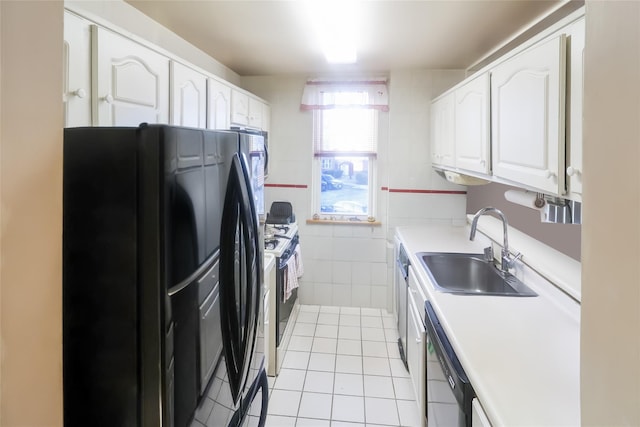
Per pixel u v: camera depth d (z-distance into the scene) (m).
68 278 0.87
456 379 1.22
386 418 2.29
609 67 0.53
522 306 1.68
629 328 0.50
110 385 0.86
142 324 0.84
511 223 2.75
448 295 1.80
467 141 2.44
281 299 2.81
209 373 1.02
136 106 1.59
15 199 0.57
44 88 0.61
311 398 2.48
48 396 0.65
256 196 1.62
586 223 0.59
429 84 3.66
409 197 3.79
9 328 0.56
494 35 2.59
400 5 2.09
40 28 0.60
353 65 3.46
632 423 0.49
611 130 0.53
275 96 3.90
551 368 1.18
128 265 0.85
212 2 2.04
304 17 2.26
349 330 3.47
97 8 1.80
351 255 3.97
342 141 3.93
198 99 2.18
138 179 0.83
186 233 0.90
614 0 0.52
